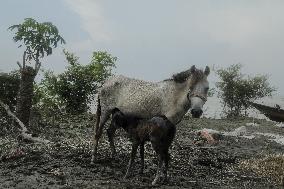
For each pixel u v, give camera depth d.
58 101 21.66
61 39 16.30
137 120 9.03
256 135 18.94
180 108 8.75
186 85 8.66
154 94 9.00
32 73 14.57
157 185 8.56
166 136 8.77
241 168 11.30
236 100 28.83
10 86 17.05
